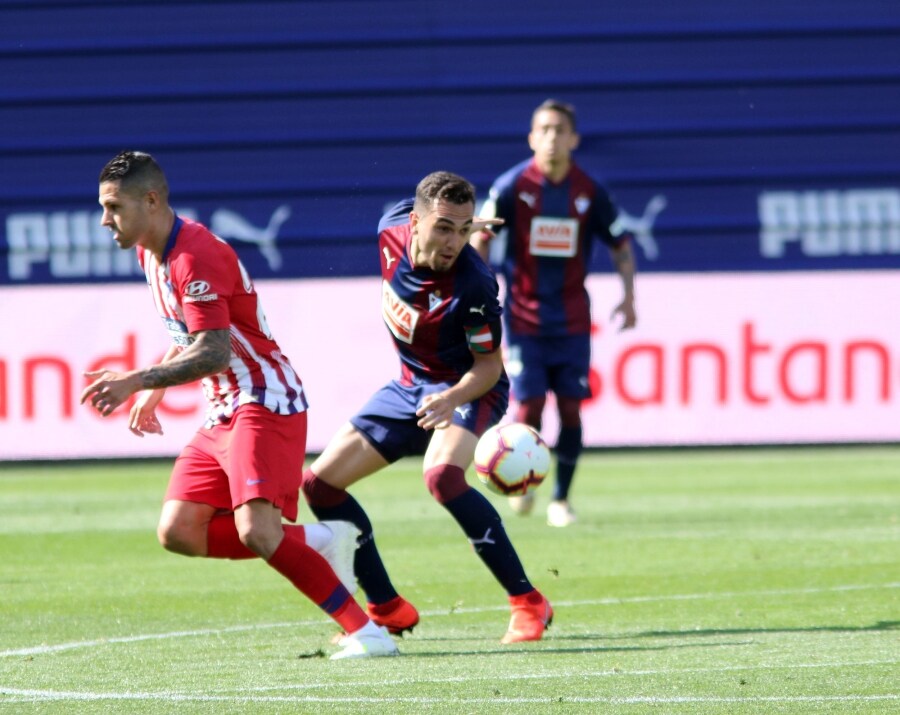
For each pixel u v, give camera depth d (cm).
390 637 1925
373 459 2017
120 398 1631
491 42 5762
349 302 4916
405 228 1997
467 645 1931
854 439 4956
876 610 2194
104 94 5694
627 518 3509
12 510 3797
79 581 2608
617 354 4916
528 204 3362
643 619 2142
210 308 1692
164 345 4872
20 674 1714
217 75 5728
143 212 1695
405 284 1970
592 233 3450
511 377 3441
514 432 2103
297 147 5684
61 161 5647
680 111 5747
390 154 5700
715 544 3019
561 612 2219
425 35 5756
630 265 3519
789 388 4944
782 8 5816
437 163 5706
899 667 1702
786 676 1645
